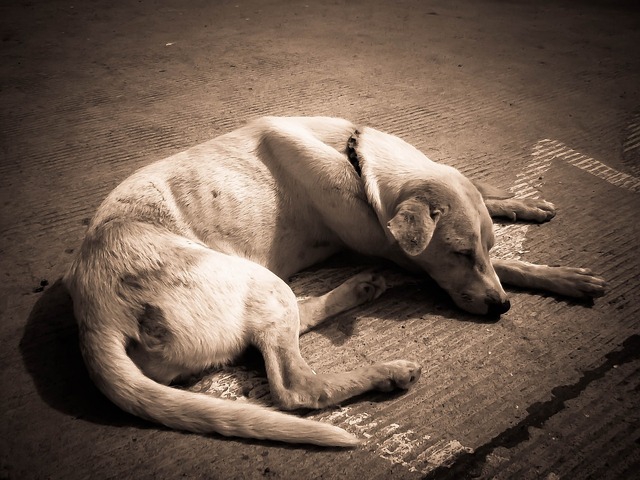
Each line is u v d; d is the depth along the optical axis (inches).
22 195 58.8
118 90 76.5
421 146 65.7
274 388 42.5
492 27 104.2
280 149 48.7
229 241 46.9
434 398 43.4
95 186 60.0
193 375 44.1
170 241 44.2
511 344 46.4
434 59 88.0
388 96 75.5
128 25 102.0
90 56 87.4
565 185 60.9
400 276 51.6
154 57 87.2
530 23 106.9
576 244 54.2
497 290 46.9
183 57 87.4
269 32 99.2
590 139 67.9
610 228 55.8
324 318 47.6
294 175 48.6
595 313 48.5
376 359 45.5
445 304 49.3
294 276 51.5
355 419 42.3
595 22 107.7
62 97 74.8
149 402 40.7
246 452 40.8
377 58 88.0
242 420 40.6
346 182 48.1
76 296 43.0
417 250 43.6
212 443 41.2
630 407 42.8
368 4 117.8
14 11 109.0
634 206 58.3
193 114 71.4
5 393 43.6
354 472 39.9
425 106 73.5
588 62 87.9
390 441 41.3
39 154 64.4
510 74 82.9
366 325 47.7
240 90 76.6
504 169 62.7
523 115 72.1
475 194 47.6
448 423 42.1
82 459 40.4
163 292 42.4
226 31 99.3
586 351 46.0
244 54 88.7
